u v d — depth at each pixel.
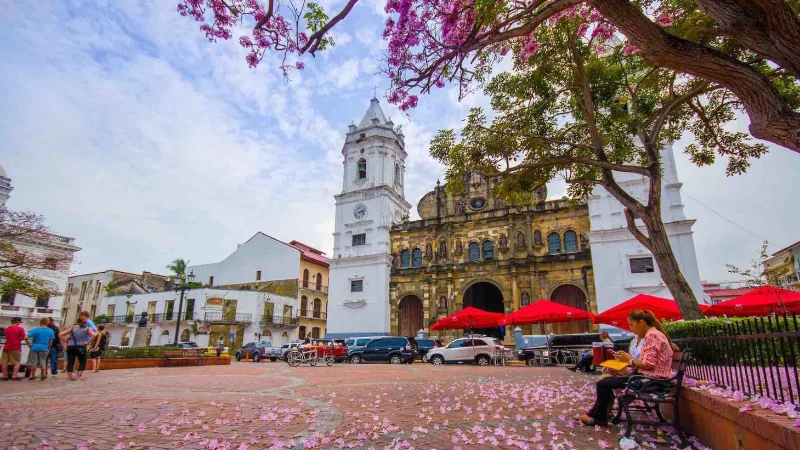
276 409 8.18
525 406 8.80
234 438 5.90
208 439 5.83
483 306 42.84
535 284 36.50
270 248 56.47
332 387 12.45
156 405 8.73
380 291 41.50
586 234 35.91
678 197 31.92
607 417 6.89
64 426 6.61
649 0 12.67
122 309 54.47
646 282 31.91
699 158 16.72
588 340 25.45
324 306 58.47
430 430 6.57
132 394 10.66
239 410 8.18
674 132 17.22
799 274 38.12
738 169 16.25
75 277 62.28
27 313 38.94
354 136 48.19
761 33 5.12
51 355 16.11
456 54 8.07
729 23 5.30
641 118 16.48
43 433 6.11
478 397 10.18
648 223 13.37
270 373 18.52
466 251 40.19
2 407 8.51
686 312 12.34
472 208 41.78
